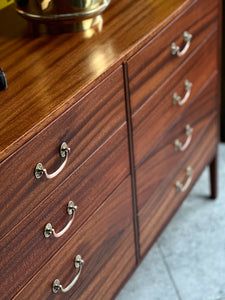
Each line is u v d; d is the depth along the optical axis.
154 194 1.54
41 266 1.12
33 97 1.07
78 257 1.24
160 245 1.89
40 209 1.07
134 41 1.24
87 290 1.33
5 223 0.98
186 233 1.92
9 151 0.94
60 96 1.06
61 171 1.10
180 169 1.68
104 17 1.35
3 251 1.00
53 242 1.14
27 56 1.22
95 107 1.15
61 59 1.19
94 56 1.19
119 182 1.34
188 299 1.70
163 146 1.52
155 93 1.40
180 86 1.53
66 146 1.08
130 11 1.37
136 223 1.48
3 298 1.03
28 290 1.10
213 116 1.86
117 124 1.26
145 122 1.39
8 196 0.97
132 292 1.73
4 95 1.09
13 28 1.33
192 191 2.10
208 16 1.60
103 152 1.23
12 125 0.99
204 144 1.83
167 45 1.38
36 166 1.02
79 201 1.19
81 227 1.22
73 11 1.24
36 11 1.25
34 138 1.00
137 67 1.27
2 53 1.24
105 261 1.37
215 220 1.96
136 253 1.54
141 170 1.43
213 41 1.69
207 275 1.77
